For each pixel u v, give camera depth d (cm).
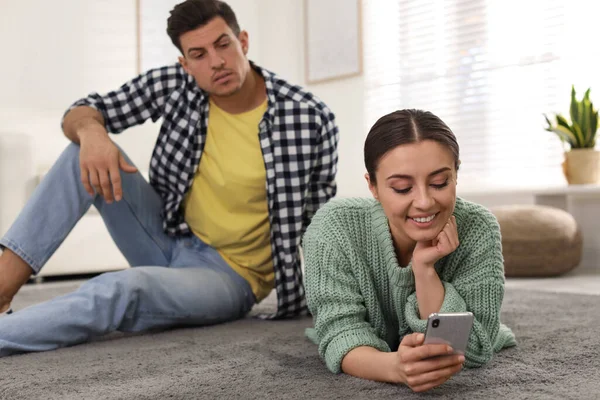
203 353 142
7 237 159
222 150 184
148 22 489
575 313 188
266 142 180
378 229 122
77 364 134
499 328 132
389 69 465
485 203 418
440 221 105
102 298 153
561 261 317
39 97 442
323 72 501
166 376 122
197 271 177
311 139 183
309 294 126
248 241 185
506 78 405
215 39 169
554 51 383
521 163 401
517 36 399
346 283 123
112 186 172
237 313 188
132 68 481
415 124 103
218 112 186
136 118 189
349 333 119
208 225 186
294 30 521
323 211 131
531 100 395
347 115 489
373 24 475
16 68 435
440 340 97
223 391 110
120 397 108
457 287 119
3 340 142
